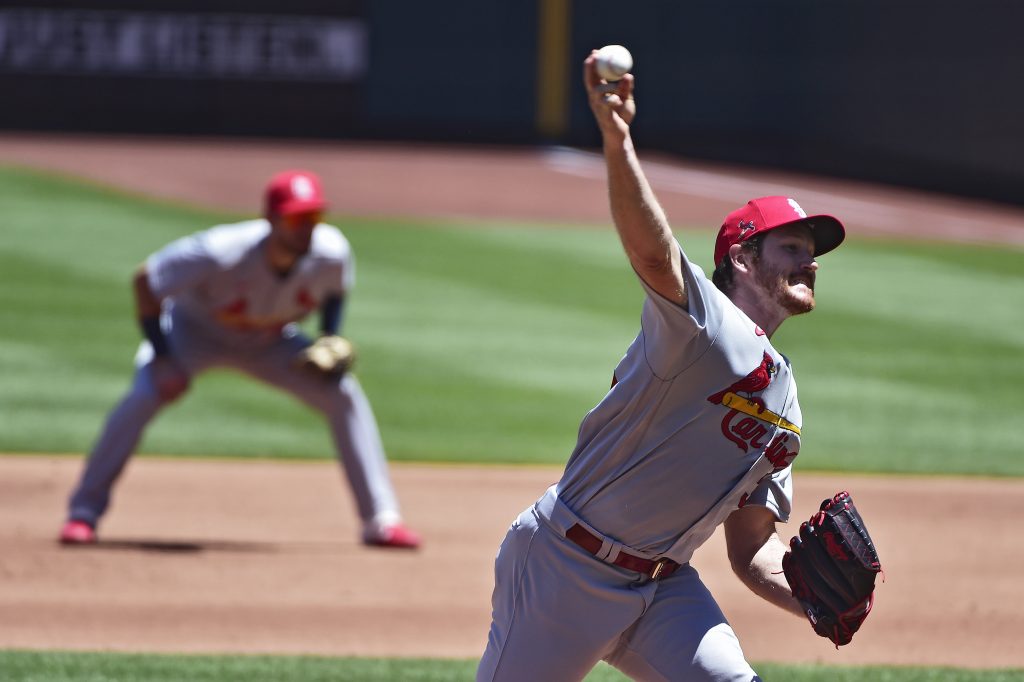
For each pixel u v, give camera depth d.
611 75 11.47
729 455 12.77
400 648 21.08
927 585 25.52
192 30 117.00
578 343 50.59
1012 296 65.00
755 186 101.75
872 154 111.06
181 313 26.72
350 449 27.42
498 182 97.38
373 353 47.72
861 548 12.88
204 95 117.75
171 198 81.69
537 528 13.23
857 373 47.94
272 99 118.69
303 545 27.31
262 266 25.41
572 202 89.62
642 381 12.53
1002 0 102.75
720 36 117.94
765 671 20.25
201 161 99.69
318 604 23.38
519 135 120.88
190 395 41.94
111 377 42.78
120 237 67.94
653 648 13.10
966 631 22.75
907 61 108.81
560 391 43.38
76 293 55.00
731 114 118.31
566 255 69.62
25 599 22.98
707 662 12.86
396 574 25.44
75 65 115.94
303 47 118.50
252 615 22.59
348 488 30.20
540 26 119.88
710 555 27.56
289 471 34.12
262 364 27.08
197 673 19.31
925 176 107.44
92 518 26.77
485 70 120.25
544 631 13.14
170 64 117.00
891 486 34.00
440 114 120.38
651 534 12.97
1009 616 23.66
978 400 44.53
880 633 22.58
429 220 79.44
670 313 12.11
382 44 119.31
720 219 85.25
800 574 13.08
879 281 67.38
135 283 25.48
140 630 21.55
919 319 58.28
